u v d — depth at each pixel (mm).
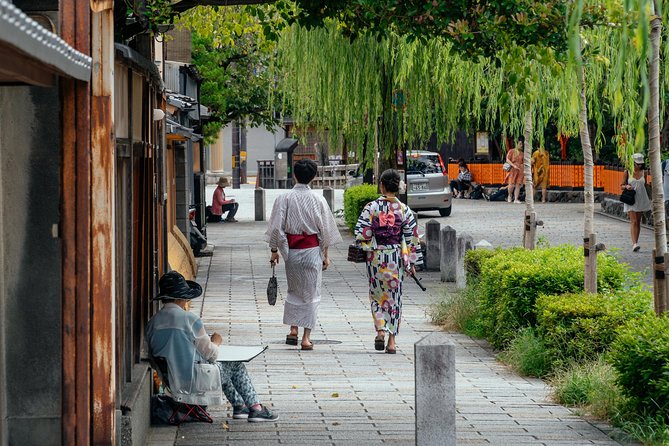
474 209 68000
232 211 59000
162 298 14594
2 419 10656
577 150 74062
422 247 37625
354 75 35125
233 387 15289
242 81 57000
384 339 21484
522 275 20953
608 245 43000
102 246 10742
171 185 33438
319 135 42031
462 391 17625
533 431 14688
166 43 32594
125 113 13078
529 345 19250
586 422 15281
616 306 18625
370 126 36094
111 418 10820
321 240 21547
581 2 9273
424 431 12070
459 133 86500
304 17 15836
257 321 25406
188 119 41188
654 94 15727
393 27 16297
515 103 27234
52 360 10719
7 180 10562
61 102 10508
